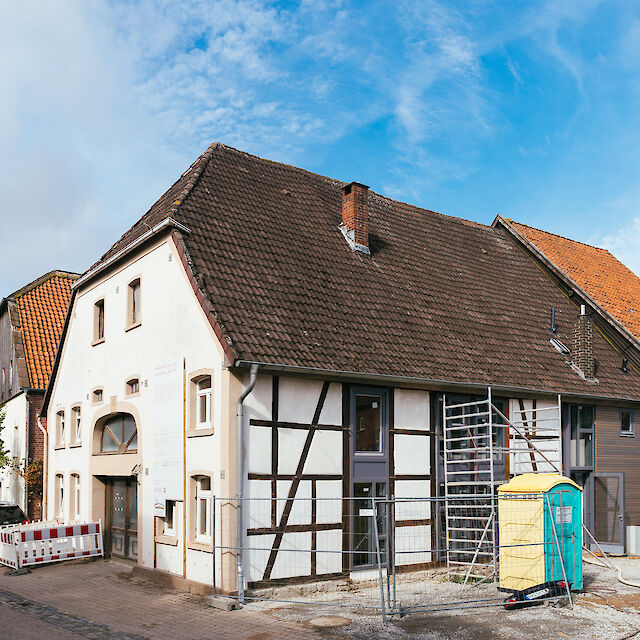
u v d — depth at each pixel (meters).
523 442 16.47
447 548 14.62
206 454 12.82
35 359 24.97
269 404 12.67
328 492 13.16
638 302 23.62
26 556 16.09
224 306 13.01
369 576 13.48
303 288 14.70
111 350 17.17
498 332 17.59
